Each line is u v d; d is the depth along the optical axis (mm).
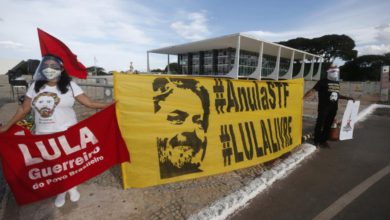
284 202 2715
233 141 3475
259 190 2943
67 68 2969
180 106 3016
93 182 2963
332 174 3516
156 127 2846
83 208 2418
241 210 2537
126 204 2504
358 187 3109
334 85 4508
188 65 31359
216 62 27969
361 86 21031
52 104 2262
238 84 3576
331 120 4684
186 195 2725
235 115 3529
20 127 2504
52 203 2510
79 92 2439
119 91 2629
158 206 2482
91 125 2463
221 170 3330
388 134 5957
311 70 36062
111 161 2666
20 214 2320
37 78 2264
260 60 22094
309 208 2602
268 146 3879
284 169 3572
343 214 2500
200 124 3174
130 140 2719
